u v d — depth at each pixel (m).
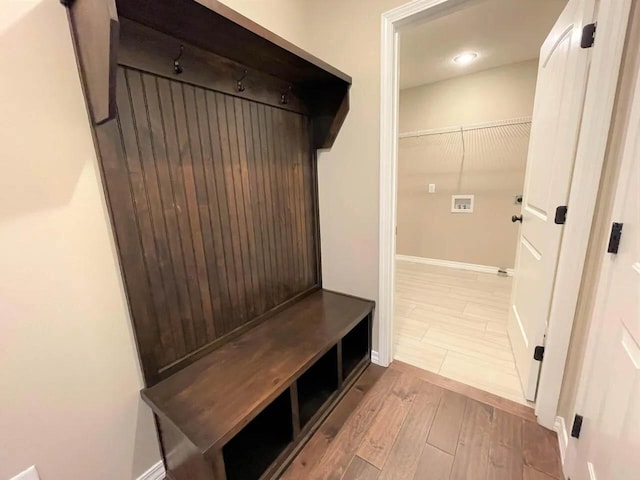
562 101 1.37
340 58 1.73
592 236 1.20
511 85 3.18
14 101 0.82
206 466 0.99
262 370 1.29
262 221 1.66
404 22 1.52
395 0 1.50
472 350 2.09
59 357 0.97
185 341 1.33
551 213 1.40
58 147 0.91
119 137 1.03
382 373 1.88
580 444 1.10
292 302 1.92
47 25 0.86
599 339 1.02
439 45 2.59
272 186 1.70
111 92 0.86
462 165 3.66
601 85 1.09
